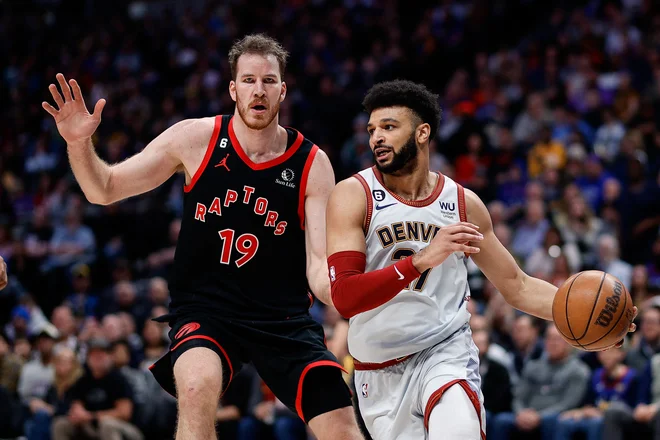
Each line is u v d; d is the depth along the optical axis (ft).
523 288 15.08
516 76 50.85
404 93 14.26
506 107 48.57
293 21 64.34
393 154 14.20
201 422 13.69
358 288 13.26
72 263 45.96
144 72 66.33
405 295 14.33
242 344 15.17
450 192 14.66
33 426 31.81
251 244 15.37
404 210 14.35
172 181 51.65
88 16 75.87
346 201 14.34
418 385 14.29
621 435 24.80
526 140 45.57
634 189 37.17
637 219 36.45
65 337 35.27
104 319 35.99
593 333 13.99
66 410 30.86
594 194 39.70
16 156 60.70
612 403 25.21
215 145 15.55
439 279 14.53
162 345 34.12
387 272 13.10
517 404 27.32
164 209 47.75
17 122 64.85
